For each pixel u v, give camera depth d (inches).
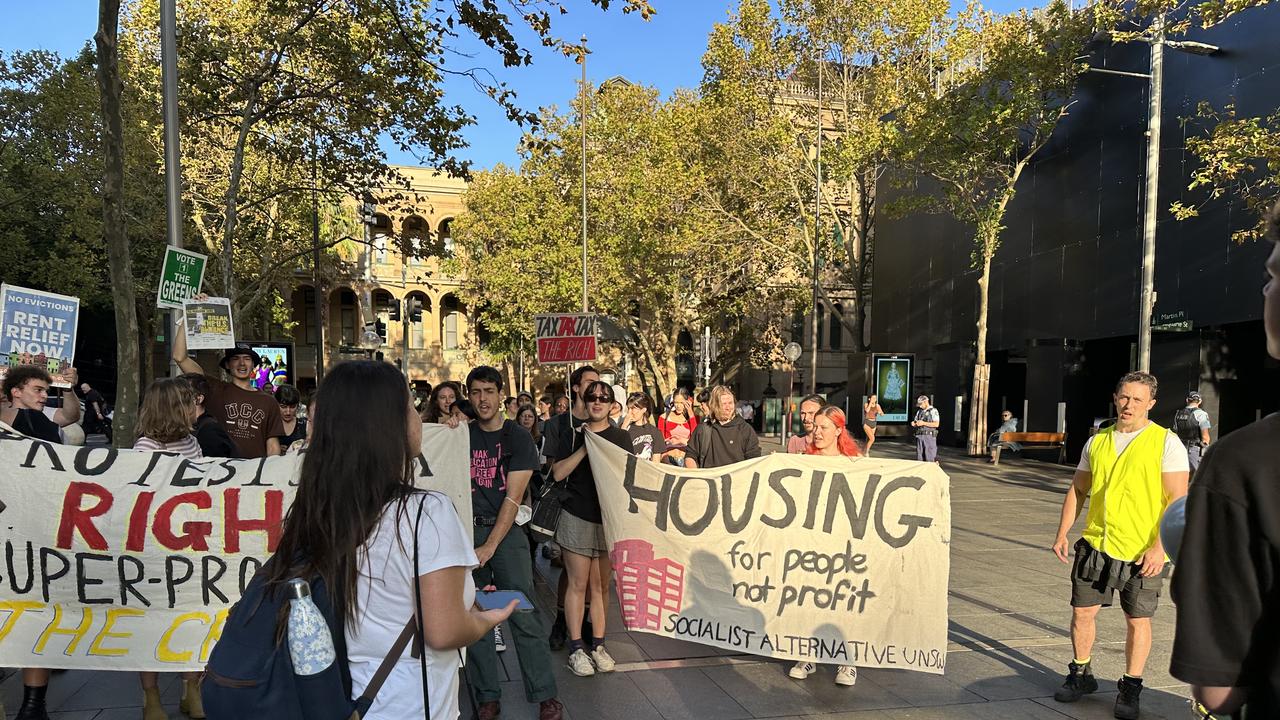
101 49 247.0
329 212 1175.6
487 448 169.2
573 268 1168.8
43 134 960.3
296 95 524.4
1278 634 47.4
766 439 1222.3
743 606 185.8
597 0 287.4
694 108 1103.6
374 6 435.8
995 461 786.8
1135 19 592.7
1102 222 782.5
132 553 147.6
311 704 62.1
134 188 851.4
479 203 1375.5
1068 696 167.9
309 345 1684.3
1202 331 667.4
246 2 534.9
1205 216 650.8
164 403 157.5
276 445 235.1
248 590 67.3
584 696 170.7
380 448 68.2
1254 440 49.5
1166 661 194.5
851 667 179.3
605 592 201.0
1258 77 602.9
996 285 970.1
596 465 186.9
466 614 69.2
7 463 144.9
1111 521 161.6
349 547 65.0
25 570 145.1
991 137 789.9
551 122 1194.6
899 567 180.9
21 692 171.5
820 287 1318.9
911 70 984.3
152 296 1082.7
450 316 1770.4
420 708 66.5
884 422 1088.2
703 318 1370.6
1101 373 837.2
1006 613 237.5
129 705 161.8
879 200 1294.3
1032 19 740.7
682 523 187.5
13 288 254.2
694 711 162.4
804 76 1120.8
